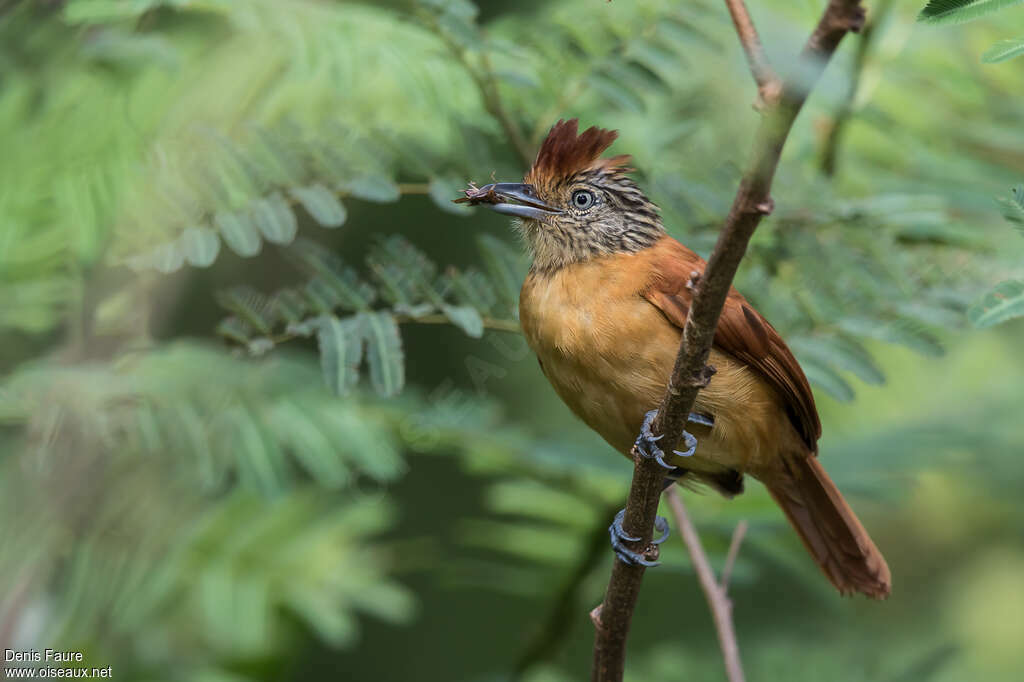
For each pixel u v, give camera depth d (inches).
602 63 396.5
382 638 537.0
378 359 322.3
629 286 332.8
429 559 455.2
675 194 394.9
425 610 540.1
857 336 382.0
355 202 491.5
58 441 352.5
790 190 400.5
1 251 340.5
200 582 404.5
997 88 457.1
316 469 386.9
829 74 417.7
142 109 355.9
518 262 365.1
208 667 405.4
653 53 398.0
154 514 386.6
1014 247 407.5
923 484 493.0
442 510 535.8
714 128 454.3
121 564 378.6
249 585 410.3
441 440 424.5
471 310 346.0
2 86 338.0
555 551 440.1
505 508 438.6
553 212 350.0
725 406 342.0
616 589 294.7
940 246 408.2
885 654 456.8
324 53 368.2
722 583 365.4
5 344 367.9
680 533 410.0
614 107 414.3
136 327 383.6
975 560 593.3
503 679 434.9
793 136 447.5
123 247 343.6
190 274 432.8
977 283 390.9
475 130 383.6
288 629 424.5
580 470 406.6
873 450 426.9
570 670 478.3
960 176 441.1
